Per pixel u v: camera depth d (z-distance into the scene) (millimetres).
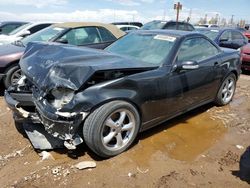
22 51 5727
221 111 5195
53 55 3506
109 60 3424
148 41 4375
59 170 3084
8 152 3457
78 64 3133
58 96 3084
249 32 16938
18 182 2883
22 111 3461
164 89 3760
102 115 3074
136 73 3465
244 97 6281
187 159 3439
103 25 7273
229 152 3658
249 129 4434
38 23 9703
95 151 3197
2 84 6219
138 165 3242
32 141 3461
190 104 4453
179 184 2951
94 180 2949
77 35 6738
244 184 3006
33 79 3281
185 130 4262
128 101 3328
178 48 4043
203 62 4516
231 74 5387
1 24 11820
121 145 3422
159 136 4000
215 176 3121
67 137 3016
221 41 9766
